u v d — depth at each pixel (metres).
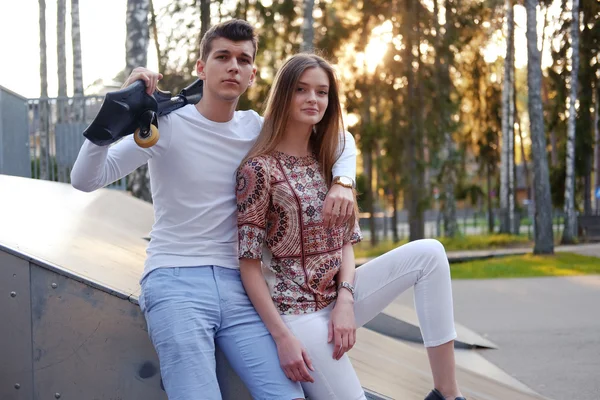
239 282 2.42
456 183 28.19
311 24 13.66
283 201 2.43
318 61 2.56
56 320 2.45
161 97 2.36
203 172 2.43
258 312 2.35
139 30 10.79
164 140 2.39
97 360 2.46
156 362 2.47
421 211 22.62
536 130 18.31
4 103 8.55
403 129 22.39
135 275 2.88
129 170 2.42
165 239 2.41
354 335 2.40
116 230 4.09
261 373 2.28
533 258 17.03
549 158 28.25
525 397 3.98
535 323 7.58
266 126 2.52
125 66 10.80
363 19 22.58
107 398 2.46
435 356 2.60
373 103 23.27
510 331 7.12
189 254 2.38
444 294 2.58
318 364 2.37
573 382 4.97
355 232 2.66
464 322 7.74
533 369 5.42
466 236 26.22
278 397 2.24
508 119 27.72
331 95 2.62
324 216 2.46
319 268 2.46
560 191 25.98
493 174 30.12
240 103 18.77
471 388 3.63
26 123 9.53
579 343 6.43
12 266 2.45
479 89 28.38
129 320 2.47
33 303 2.45
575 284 11.35
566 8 25.23
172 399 2.20
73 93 19.41
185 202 2.41
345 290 2.49
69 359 2.46
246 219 2.37
